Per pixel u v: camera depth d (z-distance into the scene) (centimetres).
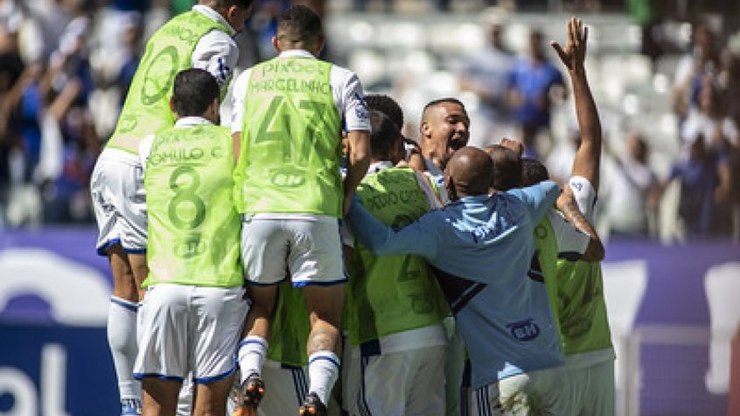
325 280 2823
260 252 2827
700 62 6069
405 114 6325
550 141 5975
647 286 4978
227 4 3066
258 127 2853
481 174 2950
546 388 2934
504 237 2930
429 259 2939
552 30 6762
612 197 5622
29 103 5694
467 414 2983
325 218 2812
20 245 5091
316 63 2900
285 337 2939
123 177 3019
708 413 4094
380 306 2948
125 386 3105
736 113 5941
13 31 5838
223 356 2859
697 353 4100
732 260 4966
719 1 6378
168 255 2870
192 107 2955
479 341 2922
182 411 3180
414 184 3036
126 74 5938
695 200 5647
